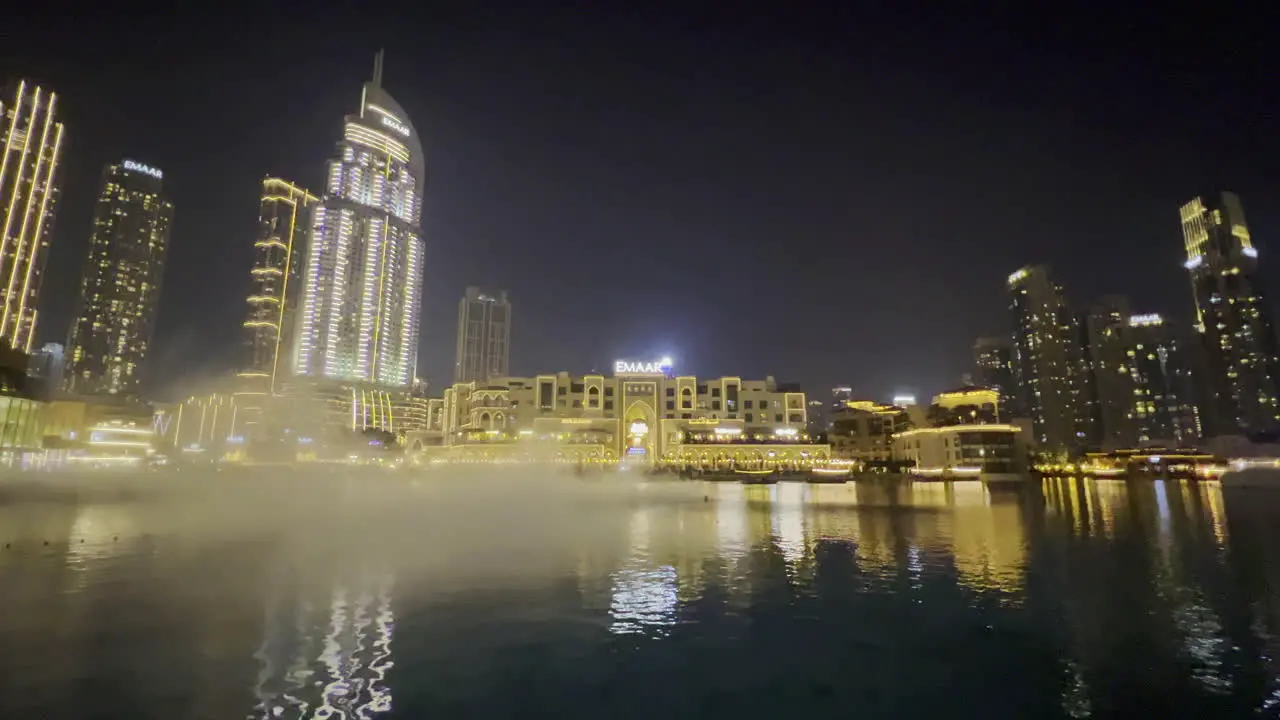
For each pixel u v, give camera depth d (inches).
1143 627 831.7
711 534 1683.1
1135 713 586.6
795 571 1170.6
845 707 597.3
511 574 1132.5
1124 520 2078.0
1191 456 6156.5
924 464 5044.3
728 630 818.2
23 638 749.3
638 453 5841.5
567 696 616.1
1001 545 1493.6
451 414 6560.0
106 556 1279.5
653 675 670.5
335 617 852.0
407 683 641.0
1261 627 828.6
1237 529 1819.6
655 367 6215.6
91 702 581.0
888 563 1253.7
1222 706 600.7
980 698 620.7
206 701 588.1
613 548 1429.6
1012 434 4662.9
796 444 5521.7
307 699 598.2
